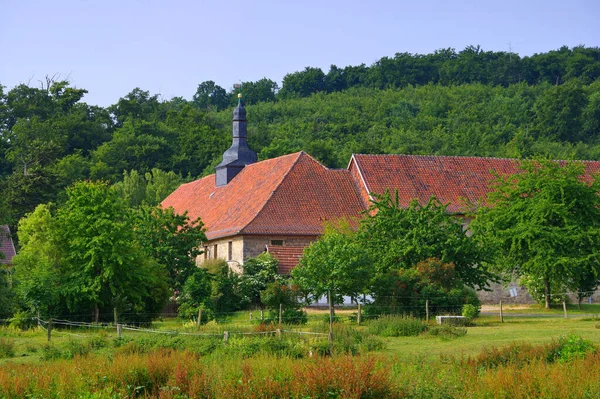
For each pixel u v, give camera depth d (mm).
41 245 48375
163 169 118188
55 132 127000
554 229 49250
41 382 21359
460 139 125375
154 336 33031
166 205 86688
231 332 35219
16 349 34094
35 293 43281
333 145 118562
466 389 20328
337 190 63844
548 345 25625
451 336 34312
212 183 79500
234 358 26281
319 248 42219
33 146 113875
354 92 172250
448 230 46812
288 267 56188
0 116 135000
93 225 45344
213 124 133750
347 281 41250
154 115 144875
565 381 20109
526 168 52625
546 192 50281
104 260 44875
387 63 182000
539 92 163625
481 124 140375
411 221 47312
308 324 40625
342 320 42750
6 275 45281
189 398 19641
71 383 21266
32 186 88500
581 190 50438
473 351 29359
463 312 42250
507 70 180250
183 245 53406
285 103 162750
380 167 65000
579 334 33750
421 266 44219
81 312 45125
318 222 60656
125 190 97938
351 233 53344
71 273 45406
